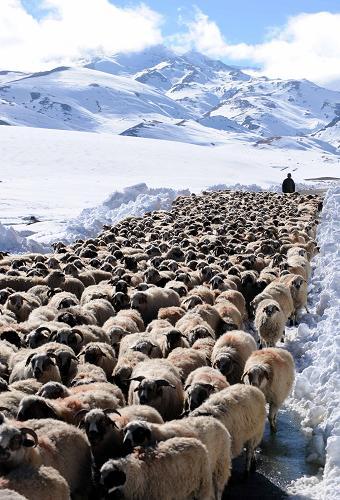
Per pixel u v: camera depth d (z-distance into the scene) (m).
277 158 192.00
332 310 22.41
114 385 12.93
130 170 98.44
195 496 10.37
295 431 14.55
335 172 143.00
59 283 23.20
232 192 64.31
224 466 11.17
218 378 13.38
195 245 32.06
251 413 12.20
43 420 10.67
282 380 14.30
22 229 43.31
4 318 18.27
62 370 14.15
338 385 15.36
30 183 76.94
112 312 19.92
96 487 10.82
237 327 19.08
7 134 126.00
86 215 49.62
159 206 53.81
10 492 8.06
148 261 28.02
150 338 15.93
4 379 13.73
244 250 31.06
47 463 9.91
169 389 13.06
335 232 37.91
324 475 12.32
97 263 27.58
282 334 19.86
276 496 11.79
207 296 21.19
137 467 9.65
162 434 10.48
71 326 17.53
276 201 54.62
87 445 10.83
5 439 9.20
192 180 92.12
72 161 101.44
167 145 138.50
